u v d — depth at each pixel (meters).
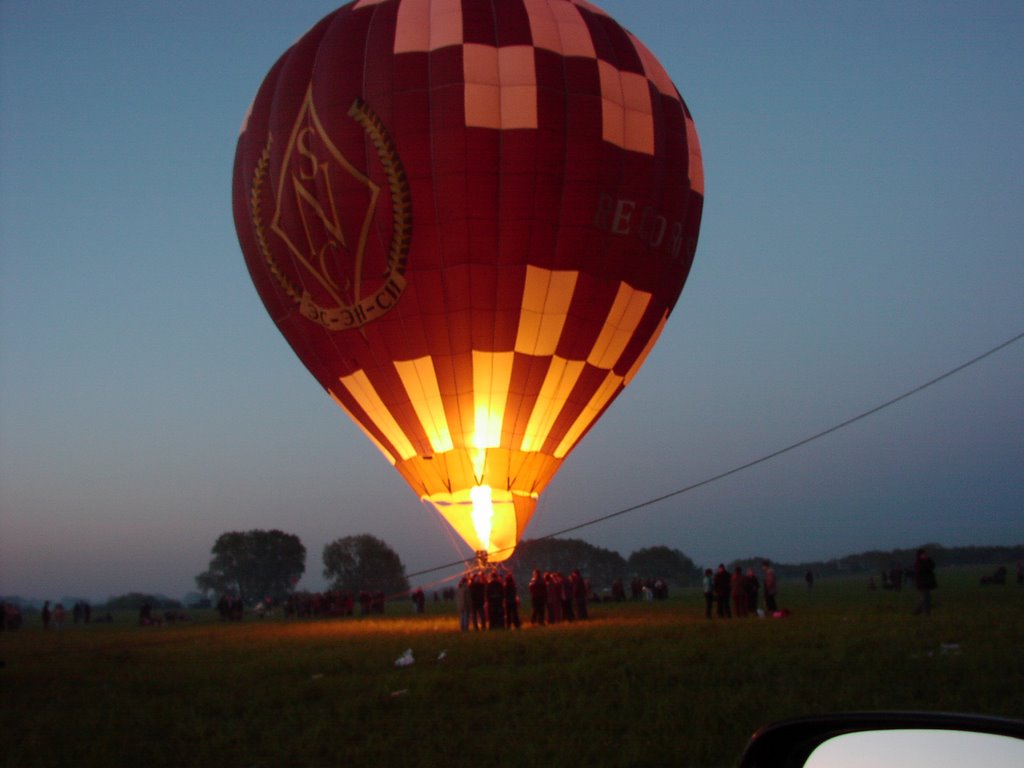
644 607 38.38
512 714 10.55
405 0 24.73
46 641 31.62
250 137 25.61
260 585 140.12
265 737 9.97
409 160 23.41
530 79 23.61
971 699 10.05
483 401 24.42
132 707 12.61
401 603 87.25
